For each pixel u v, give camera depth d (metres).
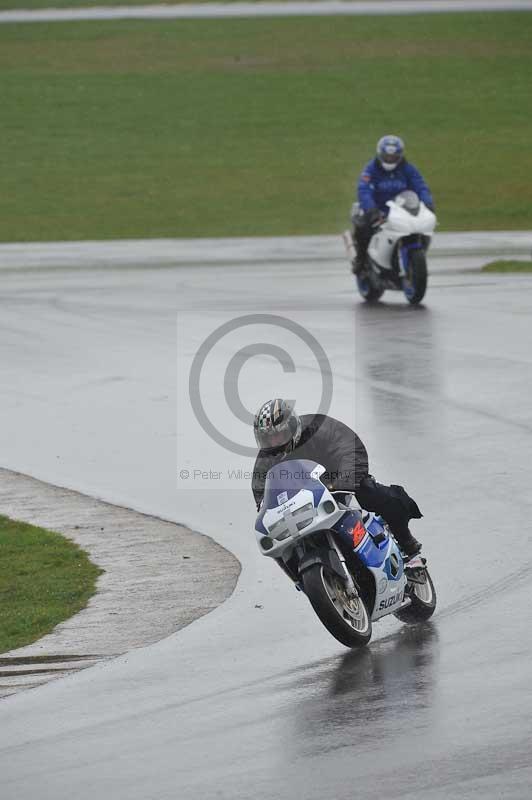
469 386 54.28
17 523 39.75
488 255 107.81
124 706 25.20
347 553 27.80
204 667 27.22
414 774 20.53
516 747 21.30
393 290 78.38
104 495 42.06
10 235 135.62
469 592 30.75
